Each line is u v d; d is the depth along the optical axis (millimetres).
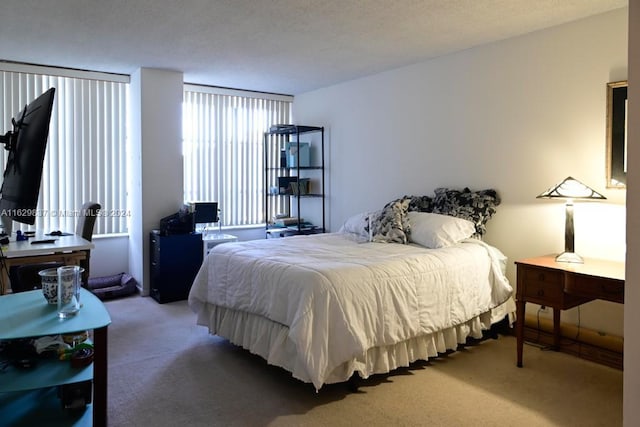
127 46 3824
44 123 1807
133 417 2320
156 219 4730
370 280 2654
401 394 2598
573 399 2545
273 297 2693
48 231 4328
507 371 2920
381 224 3779
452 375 2854
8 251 3002
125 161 5020
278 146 5984
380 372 2654
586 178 3178
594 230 3145
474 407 2447
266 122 5906
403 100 4473
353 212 5102
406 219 3758
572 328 3223
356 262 2848
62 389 2096
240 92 5582
